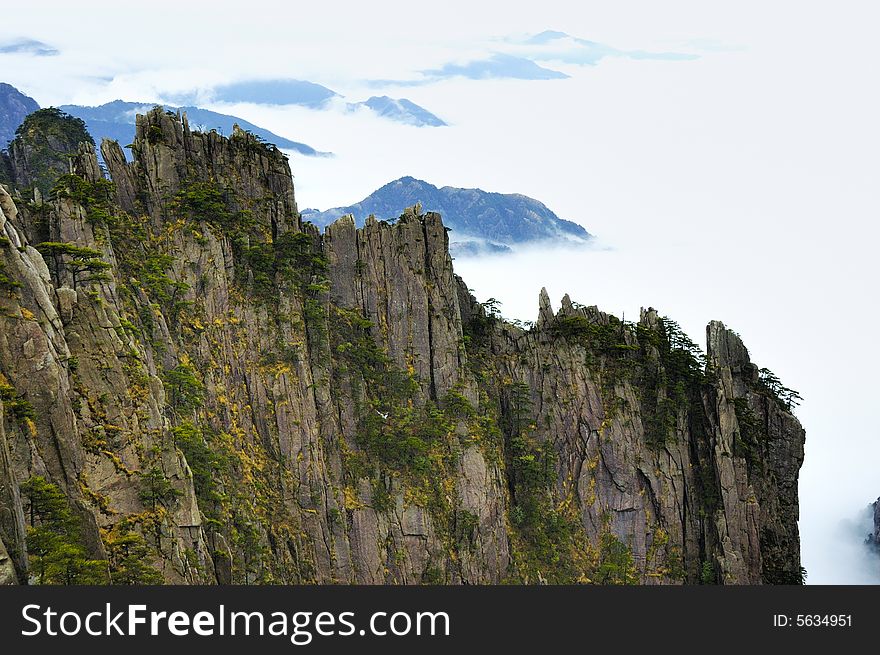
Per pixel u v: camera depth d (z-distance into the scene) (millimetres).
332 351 199375
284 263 198375
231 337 188375
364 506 189875
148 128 197250
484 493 199500
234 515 170125
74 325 144750
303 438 187375
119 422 143750
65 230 170375
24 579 118062
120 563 135750
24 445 127750
